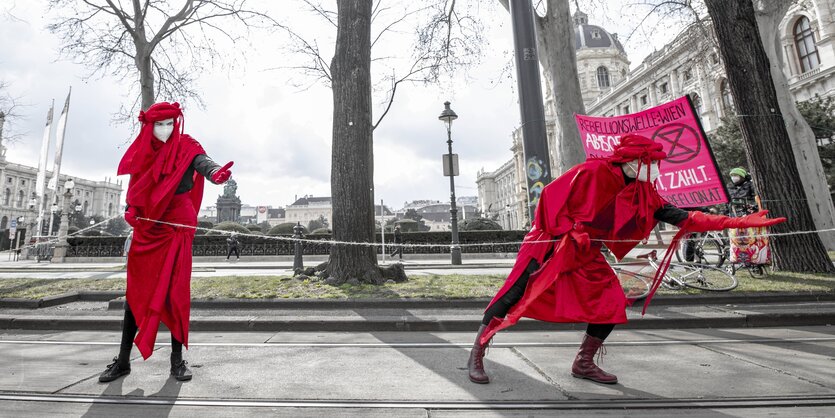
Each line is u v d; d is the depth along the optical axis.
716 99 36.94
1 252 38.59
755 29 7.71
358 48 7.56
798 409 2.19
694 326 4.52
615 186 2.54
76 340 4.13
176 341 2.78
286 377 2.81
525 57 6.55
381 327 4.61
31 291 6.82
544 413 2.16
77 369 3.01
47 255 22.66
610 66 68.12
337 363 3.19
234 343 3.94
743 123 7.70
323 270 7.60
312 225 105.81
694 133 6.27
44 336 4.37
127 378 2.77
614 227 2.52
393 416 2.12
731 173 7.30
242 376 2.83
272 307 5.50
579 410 2.20
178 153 2.75
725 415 2.12
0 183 69.12
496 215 95.75
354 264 7.01
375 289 6.34
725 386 2.55
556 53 9.66
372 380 2.74
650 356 3.31
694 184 6.25
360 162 7.32
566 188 2.54
